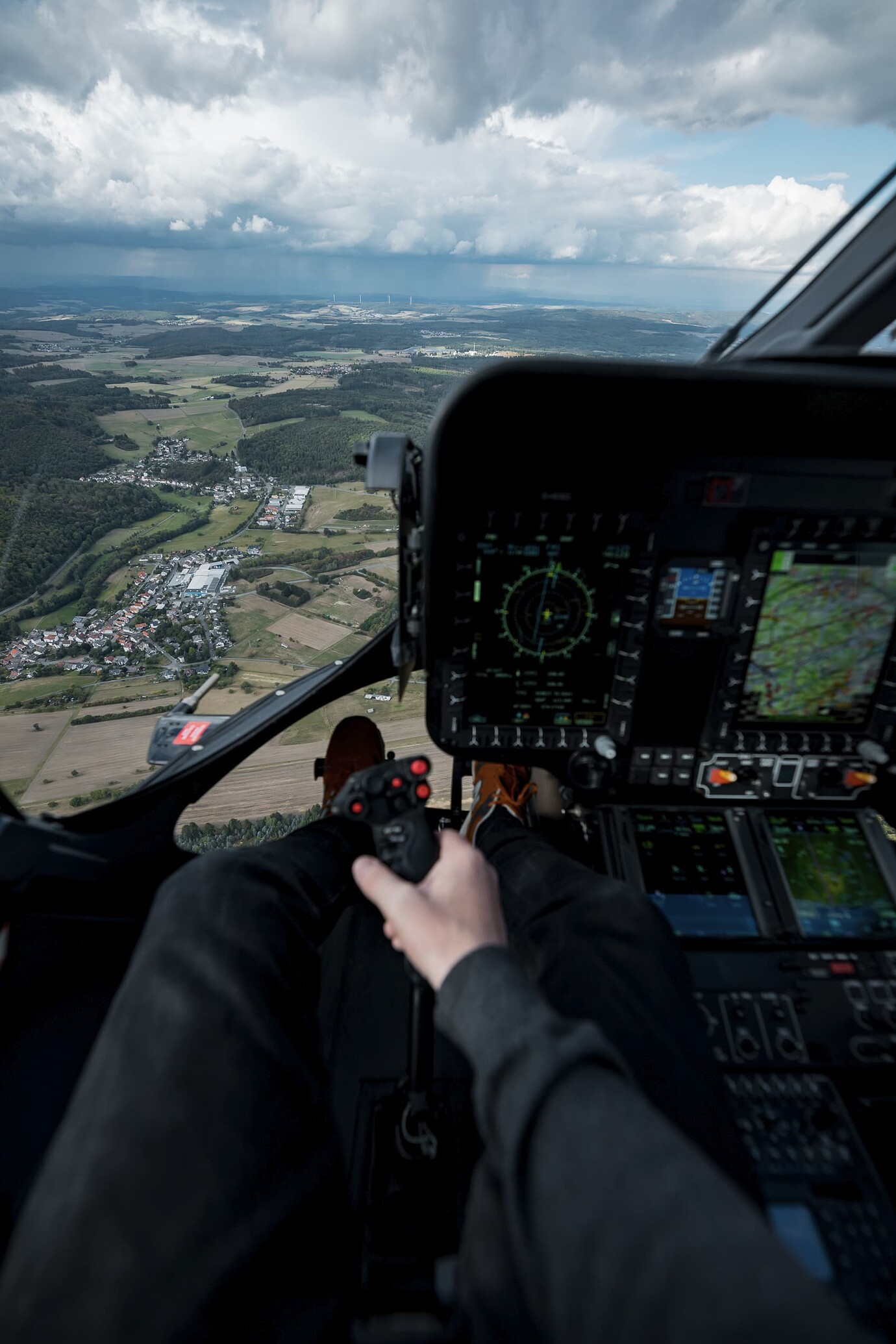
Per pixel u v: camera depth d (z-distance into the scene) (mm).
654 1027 364
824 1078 502
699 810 673
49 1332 217
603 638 633
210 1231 250
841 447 558
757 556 591
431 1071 407
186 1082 286
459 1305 291
